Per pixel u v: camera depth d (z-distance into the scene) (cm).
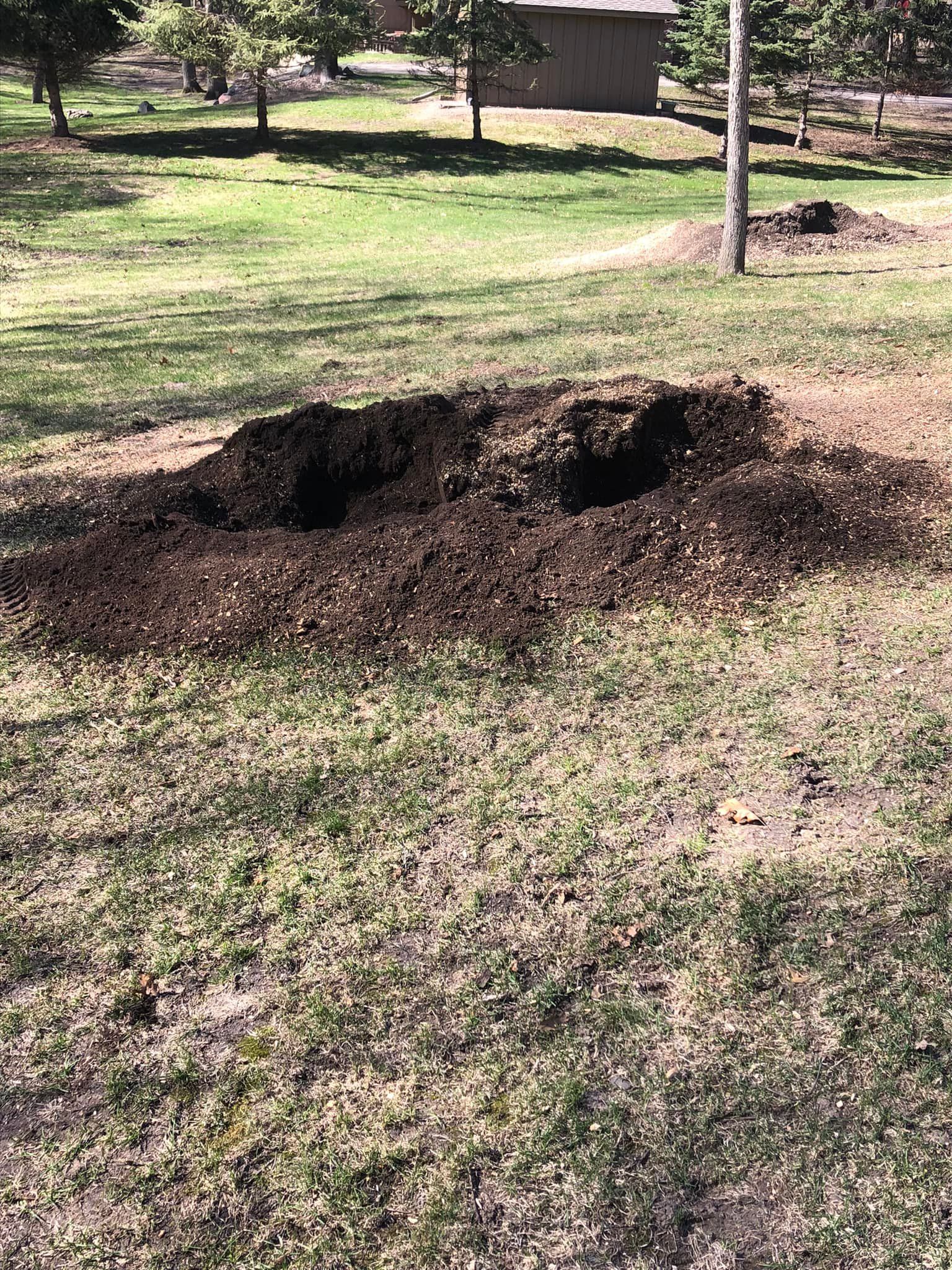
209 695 442
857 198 2128
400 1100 258
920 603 484
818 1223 225
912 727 390
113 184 2300
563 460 573
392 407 610
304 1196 237
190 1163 246
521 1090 258
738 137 1209
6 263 1678
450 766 383
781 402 702
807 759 375
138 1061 273
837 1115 248
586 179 2484
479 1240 225
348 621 481
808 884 316
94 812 371
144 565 530
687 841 337
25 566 549
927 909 304
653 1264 219
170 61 4953
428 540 516
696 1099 253
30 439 817
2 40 2517
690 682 429
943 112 3991
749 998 280
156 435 811
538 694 426
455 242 1797
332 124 3038
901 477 601
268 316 1249
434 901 319
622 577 502
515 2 2995
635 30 3138
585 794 363
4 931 317
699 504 553
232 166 2506
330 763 390
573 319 1103
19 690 456
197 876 335
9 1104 264
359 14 2638
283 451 604
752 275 1277
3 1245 232
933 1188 230
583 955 296
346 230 1950
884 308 1041
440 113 3130
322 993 289
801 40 2738
